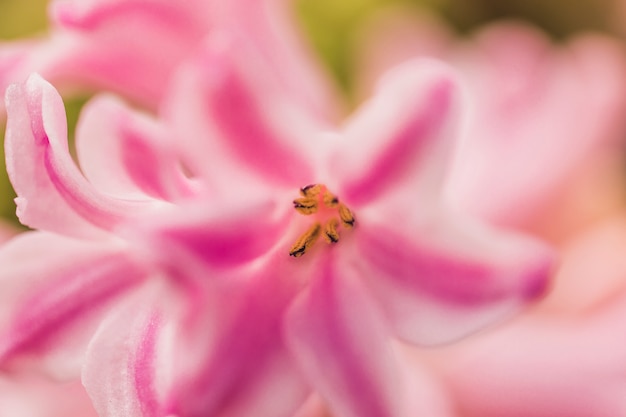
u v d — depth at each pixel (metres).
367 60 0.20
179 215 0.13
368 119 0.14
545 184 0.17
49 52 0.15
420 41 0.20
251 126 0.14
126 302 0.13
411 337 0.13
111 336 0.13
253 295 0.13
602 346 0.17
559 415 0.16
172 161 0.13
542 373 0.17
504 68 0.19
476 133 0.17
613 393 0.16
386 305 0.14
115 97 0.15
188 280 0.13
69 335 0.13
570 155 0.18
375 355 0.13
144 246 0.13
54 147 0.13
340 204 0.14
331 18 0.21
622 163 0.21
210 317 0.13
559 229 0.18
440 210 0.13
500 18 0.24
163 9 0.15
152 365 0.13
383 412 0.13
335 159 0.14
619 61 0.21
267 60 0.15
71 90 0.16
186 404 0.13
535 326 0.17
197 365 0.13
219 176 0.14
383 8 0.21
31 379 0.14
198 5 0.15
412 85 0.13
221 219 0.13
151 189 0.13
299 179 0.14
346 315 0.14
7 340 0.13
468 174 0.17
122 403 0.13
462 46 0.21
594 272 0.18
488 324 0.13
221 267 0.13
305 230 0.14
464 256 0.13
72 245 0.14
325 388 0.13
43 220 0.13
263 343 0.13
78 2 0.15
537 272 0.13
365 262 0.14
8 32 0.20
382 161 0.14
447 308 0.13
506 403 0.17
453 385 0.17
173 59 0.15
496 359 0.17
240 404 0.13
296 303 0.14
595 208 0.18
